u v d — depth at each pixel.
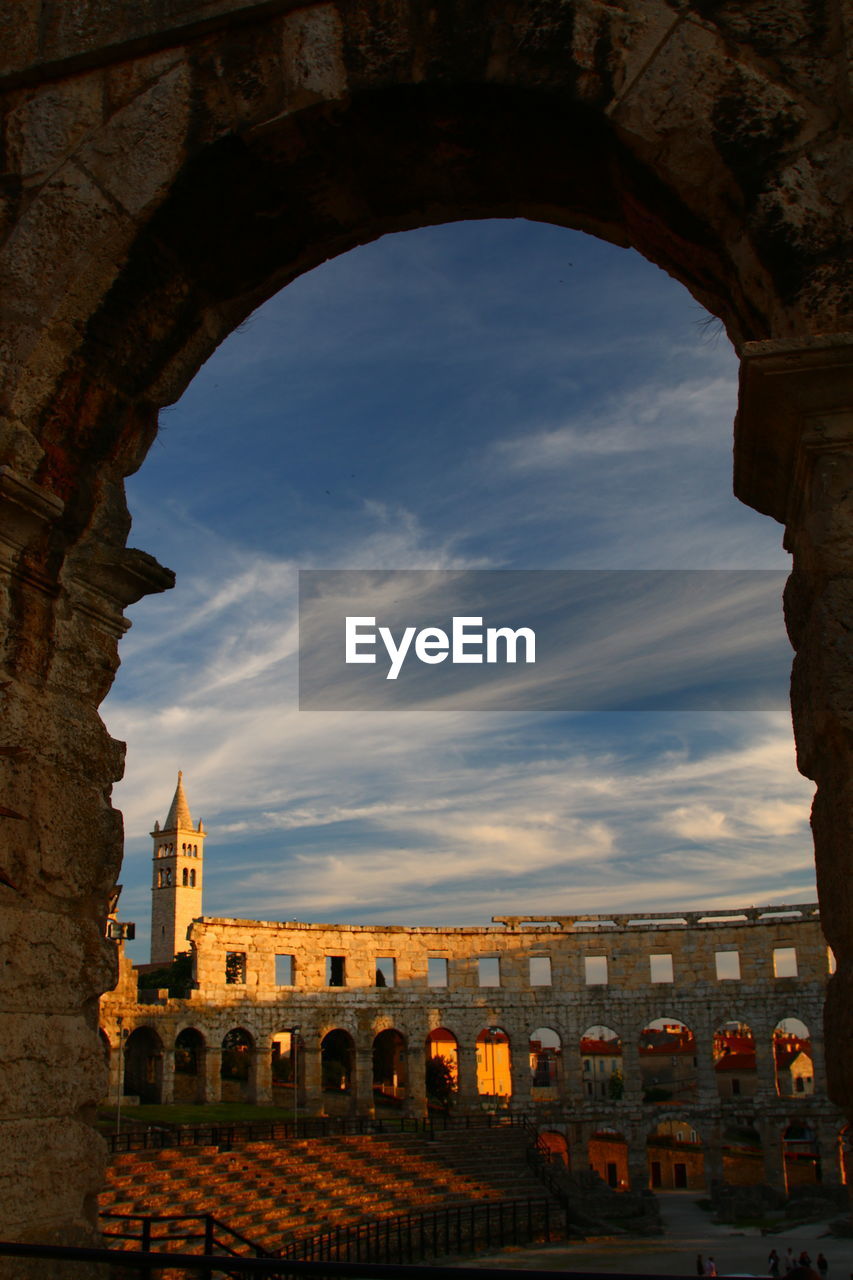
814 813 6.91
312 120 8.20
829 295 6.83
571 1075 65.50
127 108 8.55
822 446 6.57
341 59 8.12
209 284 9.09
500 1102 80.44
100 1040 8.39
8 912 7.55
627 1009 66.25
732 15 7.59
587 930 67.94
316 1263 4.95
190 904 157.25
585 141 7.96
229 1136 39.59
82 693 8.70
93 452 8.80
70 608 8.60
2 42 8.92
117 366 8.75
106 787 8.89
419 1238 34.53
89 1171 7.92
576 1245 39.97
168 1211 29.61
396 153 8.51
